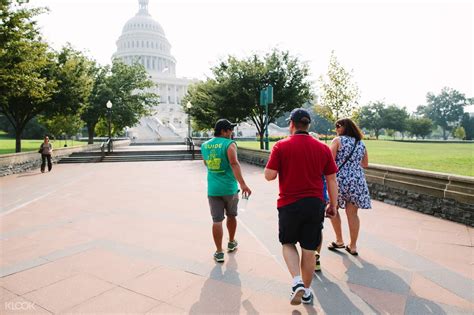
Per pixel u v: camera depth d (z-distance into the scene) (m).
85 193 9.41
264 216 6.61
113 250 4.63
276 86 20.38
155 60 107.38
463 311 3.02
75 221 6.24
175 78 104.12
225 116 22.06
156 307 3.09
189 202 8.05
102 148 22.09
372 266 4.07
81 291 3.40
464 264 4.11
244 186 4.03
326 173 3.18
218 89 21.12
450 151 22.67
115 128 39.59
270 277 3.75
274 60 20.75
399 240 5.05
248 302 3.19
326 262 4.21
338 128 4.61
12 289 3.45
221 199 4.21
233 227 4.47
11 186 10.90
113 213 6.91
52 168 17.44
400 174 7.53
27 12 12.75
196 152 24.00
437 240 5.04
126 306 3.11
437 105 108.31
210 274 3.83
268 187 10.32
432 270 3.93
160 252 4.55
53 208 7.41
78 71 21.31
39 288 3.47
